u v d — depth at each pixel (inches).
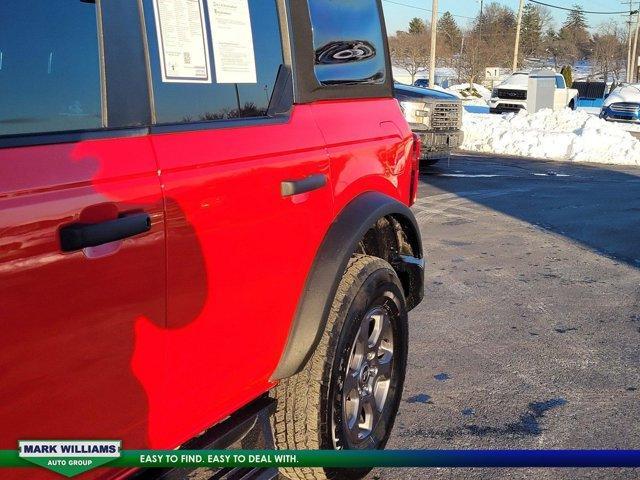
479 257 277.4
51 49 65.7
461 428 139.9
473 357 176.6
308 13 105.8
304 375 103.0
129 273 67.7
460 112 524.4
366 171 116.6
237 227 83.4
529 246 298.0
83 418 64.1
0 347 56.2
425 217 354.9
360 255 117.3
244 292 86.1
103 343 65.4
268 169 89.4
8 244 56.4
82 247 62.2
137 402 70.3
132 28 73.6
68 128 65.9
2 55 61.9
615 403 153.2
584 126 735.1
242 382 89.0
